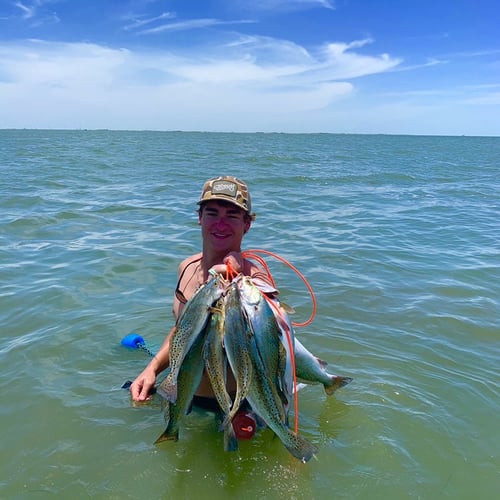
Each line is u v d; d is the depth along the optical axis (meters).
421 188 9.48
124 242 4.37
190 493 1.39
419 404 1.85
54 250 4.04
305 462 1.50
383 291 3.16
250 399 1.43
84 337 2.41
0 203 6.06
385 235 4.97
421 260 3.98
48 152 18.98
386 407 1.83
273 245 4.45
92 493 1.39
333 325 2.59
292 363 1.57
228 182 1.73
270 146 32.22
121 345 2.32
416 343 2.39
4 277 3.31
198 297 1.47
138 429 1.67
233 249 1.76
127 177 9.90
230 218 1.72
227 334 1.40
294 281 3.35
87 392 1.91
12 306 2.80
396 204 7.21
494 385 2.02
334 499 1.38
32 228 4.84
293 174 11.38
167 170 11.75
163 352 1.87
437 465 1.52
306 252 4.19
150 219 5.48
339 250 4.27
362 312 2.79
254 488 1.41
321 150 27.25
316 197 7.72
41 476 1.45
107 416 1.75
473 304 2.96
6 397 1.87
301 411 1.79
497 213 6.55
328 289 3.17
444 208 6.92
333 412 1.79
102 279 3.32
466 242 4.71
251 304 1.43
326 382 1.76
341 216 6.07
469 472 1.50
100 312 2.74
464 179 11.55
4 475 1.46
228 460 1.52
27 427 1.68
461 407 1.85
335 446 1.60
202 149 24.89
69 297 2.96
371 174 12.06
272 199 7.36
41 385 1.96
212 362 1.46
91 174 10.31
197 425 1.68
